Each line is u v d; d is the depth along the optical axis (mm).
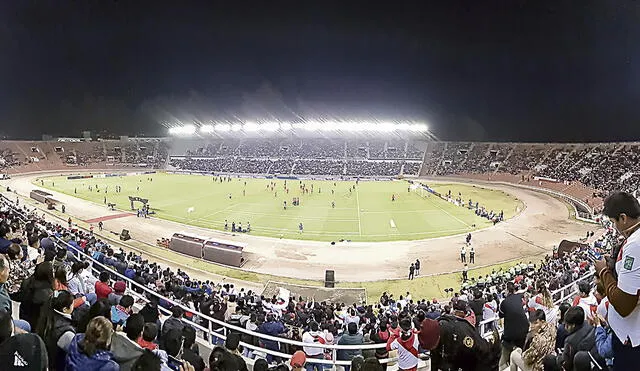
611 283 4520
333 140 148000
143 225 57219
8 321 6000
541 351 7141
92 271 20562
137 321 7887
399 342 8586
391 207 71125
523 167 106688
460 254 45438
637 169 80125
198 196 82750
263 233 53719
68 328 7906
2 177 104875
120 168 140125
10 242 13836
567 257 35438
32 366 5770
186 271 39844
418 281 37812
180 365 8828
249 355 13523
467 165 118562
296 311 22062
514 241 50250
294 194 85875
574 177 88438
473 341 5281
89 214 63188
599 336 5727
